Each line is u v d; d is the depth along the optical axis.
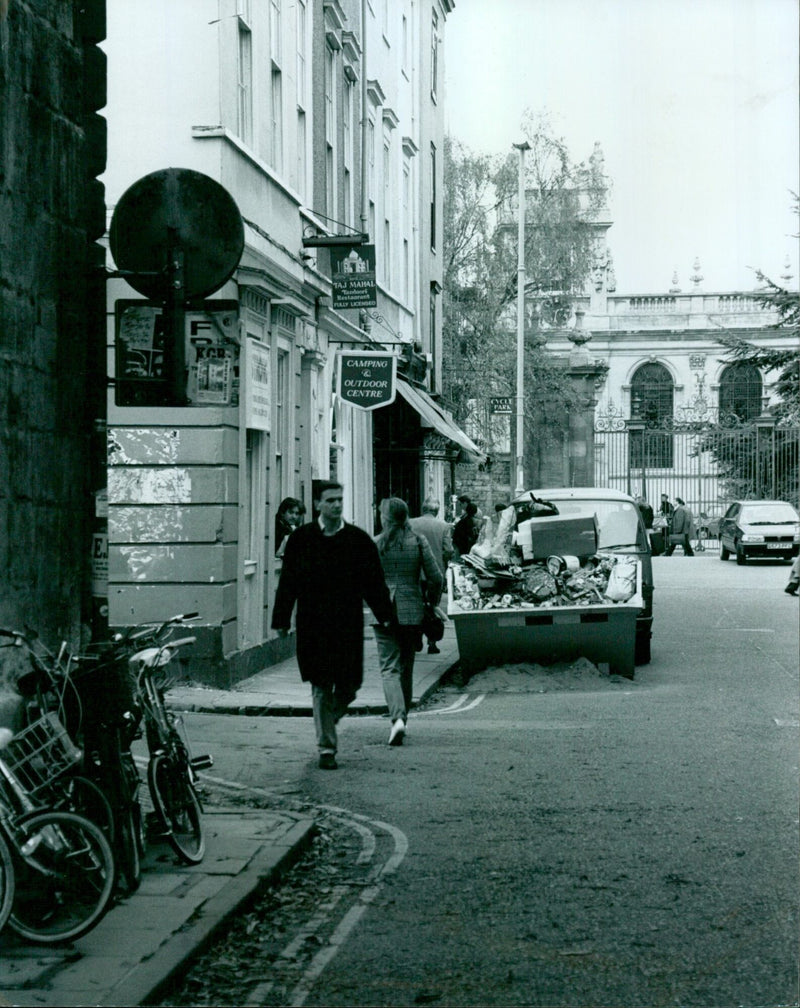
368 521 25.30
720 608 26.77
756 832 8.31
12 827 5.74
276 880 7.21
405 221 31.75
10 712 6.43
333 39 21.86
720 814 8.84
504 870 7.51
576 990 5.56
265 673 16.03
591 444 49.69
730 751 11.28
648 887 7.11
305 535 10.60
